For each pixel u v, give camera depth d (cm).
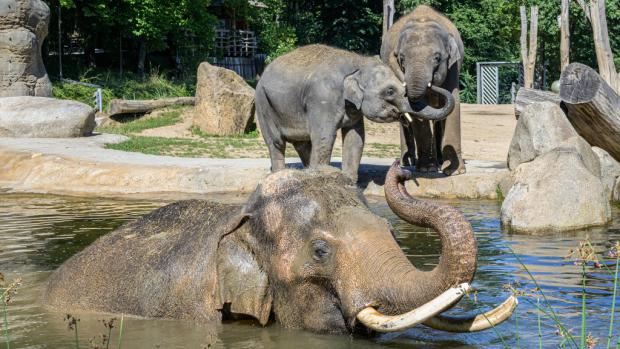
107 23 3709
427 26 1435
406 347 489
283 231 500
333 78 1316
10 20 2541
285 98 1362
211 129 2481
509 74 5159
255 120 2712
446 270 407
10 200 1373
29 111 2170
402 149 1588
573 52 4228
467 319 441
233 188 1463
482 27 4872
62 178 1552
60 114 2184
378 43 4978
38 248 876
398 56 1430
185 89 3816
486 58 5066
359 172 1489
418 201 427
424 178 1388
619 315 553
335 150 2100
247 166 1572
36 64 2642
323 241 482
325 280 485
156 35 3781
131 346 505
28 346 512
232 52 4769
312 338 502
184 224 608
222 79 2494
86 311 598
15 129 2139
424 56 1380
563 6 2483
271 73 1390
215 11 4800
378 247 464
